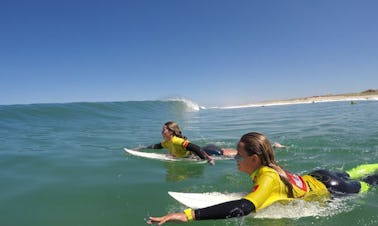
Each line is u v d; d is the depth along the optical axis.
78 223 3.28
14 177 4.85
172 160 6.20
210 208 3.11
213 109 27.41
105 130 10.95
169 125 6.54
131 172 5.24
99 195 4.09
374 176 4.40
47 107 16.25
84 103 19.80
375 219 3.28
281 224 3.21
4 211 3.59
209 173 5.24
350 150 6.84
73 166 5.54
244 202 3.20
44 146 7.36
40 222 3.31
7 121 12.38
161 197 4.03
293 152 6.80
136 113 18.95
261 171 3.50
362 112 15.93
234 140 8.88
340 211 3.48
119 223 3.28
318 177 4.08
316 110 19.84
